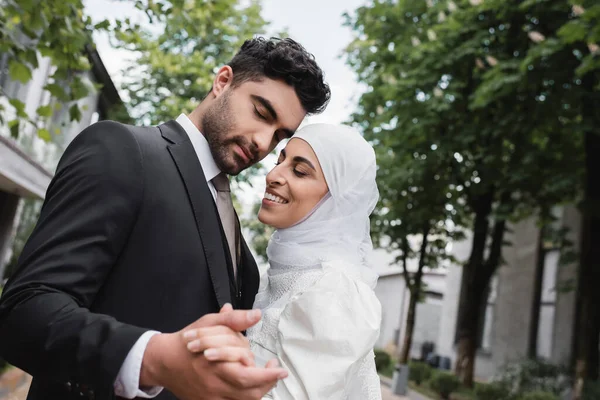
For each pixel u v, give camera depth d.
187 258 1.55
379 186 12.17
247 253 2.12
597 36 6.08
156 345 1.05
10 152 7.55
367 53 11.73
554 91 8.73
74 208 1.33
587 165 9.54
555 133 9.98
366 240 2.22
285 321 1.70
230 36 12.93
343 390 1.59
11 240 10.34
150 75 12.82
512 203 12.02
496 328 17.78
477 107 8.89
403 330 27.42
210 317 1.03
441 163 10.45
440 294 28.03
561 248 12.44
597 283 9.72
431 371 16.16
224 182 1.90
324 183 2.05
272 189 2.06
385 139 10.64
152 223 1.49
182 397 1.05
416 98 9.85
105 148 1.45
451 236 14.04
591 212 9.36
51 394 1.45
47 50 3.86
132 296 1.46
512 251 17.59
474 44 9.20
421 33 10.84
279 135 1.92
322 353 1.59
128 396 1.08
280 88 1.81
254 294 2.09
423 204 11.98
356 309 1.69
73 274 1.24
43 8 3.58
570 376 13.44
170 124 1.78
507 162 9.97
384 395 12.94
